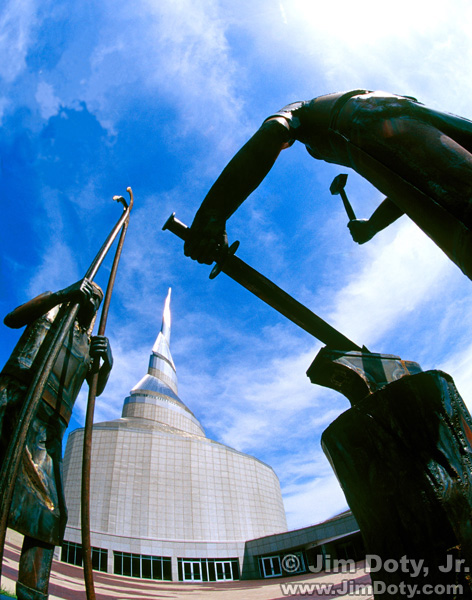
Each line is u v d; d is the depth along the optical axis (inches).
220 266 77.3
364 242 94.5
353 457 47.2
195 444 2364.7
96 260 127.6
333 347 80.0
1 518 54.6
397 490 42.2
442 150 41.1
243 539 2178.9
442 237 40.4
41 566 99.4
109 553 1542.8
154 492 2075.5
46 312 120.0
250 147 65.2
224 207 69.1
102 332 129.6
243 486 2402.8
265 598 791.1
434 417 42.3
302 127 65.9
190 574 1626.5
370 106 50.3
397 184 44.5
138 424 2554.1
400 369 62.9
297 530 1668.3
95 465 2062.0
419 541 39.8
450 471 40.1
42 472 105.3
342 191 96.6
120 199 148.8
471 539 36.9
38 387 69.3
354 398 63.2
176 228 74.4
